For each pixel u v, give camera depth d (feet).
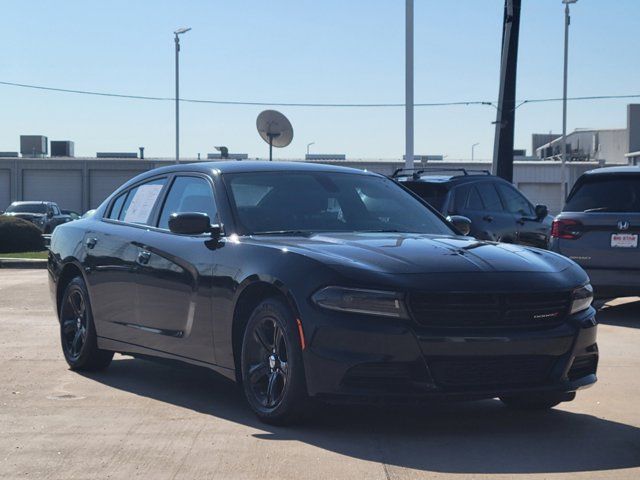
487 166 173.47
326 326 17.43
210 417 19.81
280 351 18.56
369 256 18.31
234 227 20.71
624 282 35.09
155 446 17.46
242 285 19.17
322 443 17.66
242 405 21.06
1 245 83.05
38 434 18.37
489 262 18.47
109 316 23.90
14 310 38.55
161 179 24.12
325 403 18.25
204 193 22.24
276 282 18.31
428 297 17.30
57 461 16.52
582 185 36.50
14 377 24.43
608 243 35.24
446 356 17.26
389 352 17.13
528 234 45.47
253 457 16.69
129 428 18.84
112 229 24.47
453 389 17.37
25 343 29.86
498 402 21.66
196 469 16.01
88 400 21.59
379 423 19.31
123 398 21.83
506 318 17.75
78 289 25.22
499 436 18.42
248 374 19.24
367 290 17.30
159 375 24.89
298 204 21.81
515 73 70.03
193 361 20.97
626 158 234.58
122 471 15.92
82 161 186.19
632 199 35.37
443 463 16.40
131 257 22.99
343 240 19.66
